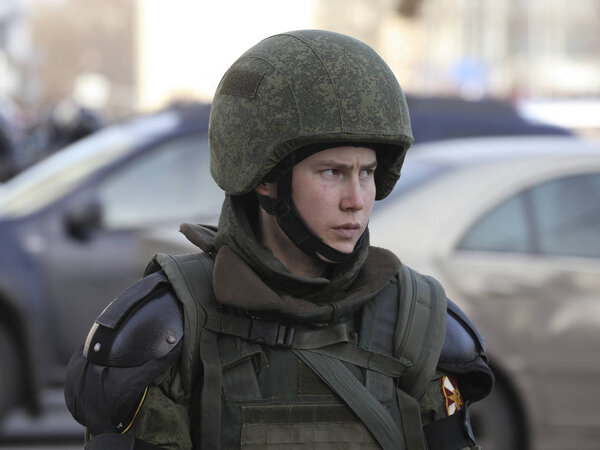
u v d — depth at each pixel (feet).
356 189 17.38
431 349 17.70
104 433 16.88
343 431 17.07
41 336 52.60
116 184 56.24
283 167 17.33
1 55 474.08
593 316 42.91
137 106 556.92
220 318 17.22
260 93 17.31
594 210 45.24
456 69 232.73
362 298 17.54
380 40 320.29
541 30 364.58
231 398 16.93
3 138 94.58
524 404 42.37
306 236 17.44
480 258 43.14
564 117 75.15
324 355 17.25
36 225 53.83
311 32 17.72
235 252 17.72
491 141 49.60
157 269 18.26
